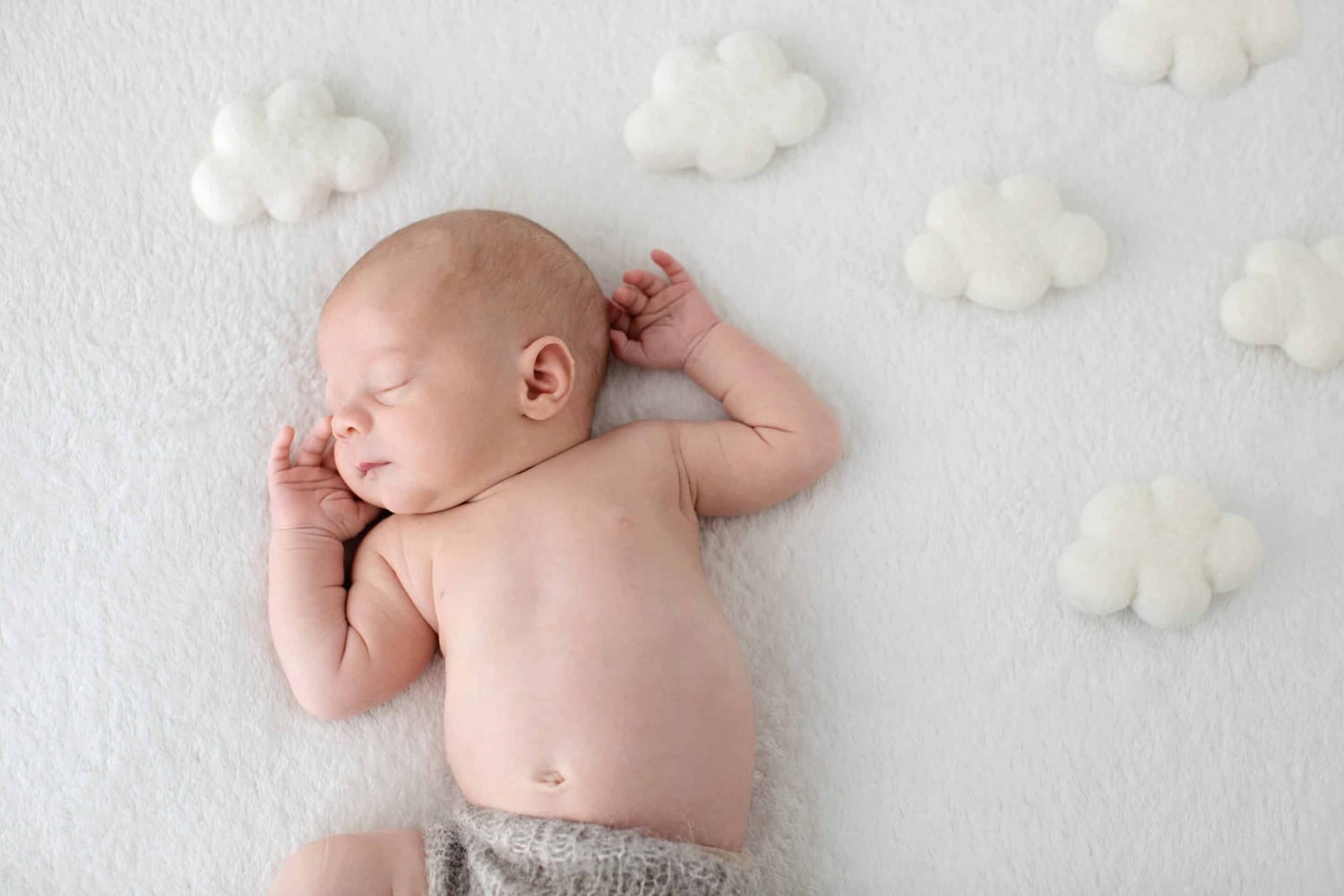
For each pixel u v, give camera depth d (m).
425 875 1.26
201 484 1.44
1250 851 1.42
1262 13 1.55
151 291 1.48
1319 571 1.49
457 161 1.53
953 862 1.41
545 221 1.52
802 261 1.52
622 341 1.47
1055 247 1.49
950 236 1.49
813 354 1.50
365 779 1.40
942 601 1.46
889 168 1.55
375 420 1.31
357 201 1.51
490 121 1.54
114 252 1.49
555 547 1.31
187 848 1.37
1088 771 1.43
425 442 1.31
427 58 1.55
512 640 1.28
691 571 1.35
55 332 1.46
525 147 1.54
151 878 1.37
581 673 1.25
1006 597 1.46
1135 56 1.54
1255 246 1.53
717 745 1.27
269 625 1.42
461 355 1.32
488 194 1.52
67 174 1.50
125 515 1.43
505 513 1.34
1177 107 1.57
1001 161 1.55
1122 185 1.55
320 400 1.47
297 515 1.37
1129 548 1.44
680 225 1.53
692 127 1.49
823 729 1.43
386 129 1.53
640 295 1.46
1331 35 1.58
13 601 1.41
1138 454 1.50
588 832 1.20
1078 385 1.51
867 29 1.57
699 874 1.20
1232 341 1.52
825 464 1.43
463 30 1.55
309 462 1.40
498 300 1.34
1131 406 1.50
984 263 1.48
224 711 1.40
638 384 1.49
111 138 1.51
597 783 1.23
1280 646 1.46
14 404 1.45
